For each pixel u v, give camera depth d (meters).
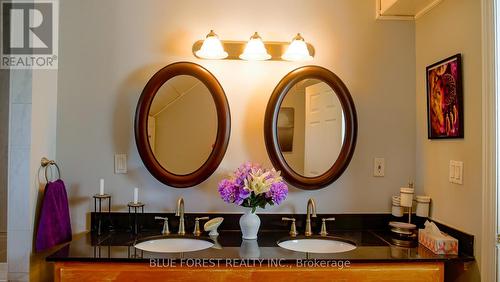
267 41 2.11
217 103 2.03
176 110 2.04
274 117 2.04
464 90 1.69
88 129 2.07
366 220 2.13
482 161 1.56
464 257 1.62
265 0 2.13
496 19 1.52
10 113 1.76
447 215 1.83
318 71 2.06
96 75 2.07
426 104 2.04
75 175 2.06
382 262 1.58
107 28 2.08
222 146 2.02
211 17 2.11
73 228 2.05
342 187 2.13
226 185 1.88
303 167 2.06
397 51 2.16
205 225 1.93
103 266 1.56
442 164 1.87
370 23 2.16
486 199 1.54
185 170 2.03
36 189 1.82
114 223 2.05
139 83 2.09
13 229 1.74
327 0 2.15
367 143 2.14
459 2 1.73
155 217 2.06
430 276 1.60
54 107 2.03
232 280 1.56
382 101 2.15
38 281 1.83
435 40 1.94
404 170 2.15
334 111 2.08
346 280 1.58
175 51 2.09
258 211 2.10
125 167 2.07
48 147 1.96
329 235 1.99
